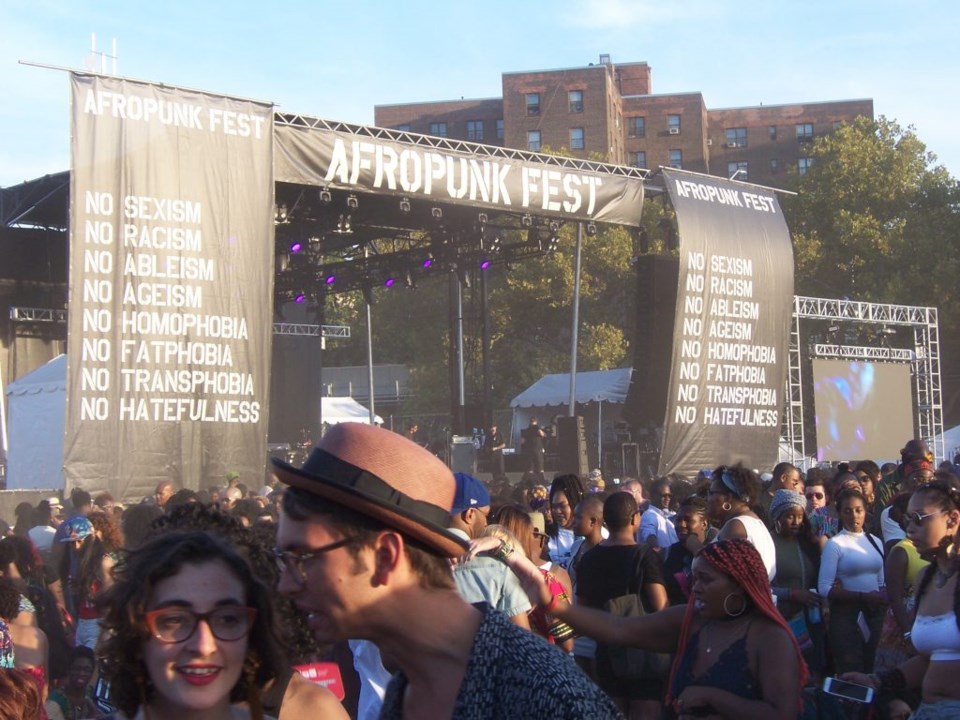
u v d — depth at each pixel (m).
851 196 52.38
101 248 15.36
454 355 29.89
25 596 6.31
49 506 13.10
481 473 28.12
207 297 16.19
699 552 4.13
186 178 16.11
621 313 50.94
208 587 2.40
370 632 2.10
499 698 2.00
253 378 16.55
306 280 30.56
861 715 4.90
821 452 31.72
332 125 18.19
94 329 15.26
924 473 9.33
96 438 15.17
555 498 8.91
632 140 81.06
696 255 22.09
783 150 85.31
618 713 2.03
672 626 4.18
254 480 16.45
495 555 3.80
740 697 3.92
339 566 2.07
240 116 16.72
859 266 51.59
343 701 5.11
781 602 7.56
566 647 5.50
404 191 18.78
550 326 52.06
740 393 22.62
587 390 36.00
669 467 21.64
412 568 2.10
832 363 32.31
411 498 2.09
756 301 22.97
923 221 50.69
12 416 21.56
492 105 78.94
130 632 2.38
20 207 24.58
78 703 6.53
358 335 59.44
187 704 2.37
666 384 25.89
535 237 25.45
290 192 21.12
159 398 15.67
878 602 7.75
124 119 15.62
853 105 85.00
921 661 4.89
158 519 3.05
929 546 4.89
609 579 6.52
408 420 52.72
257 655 2.50
